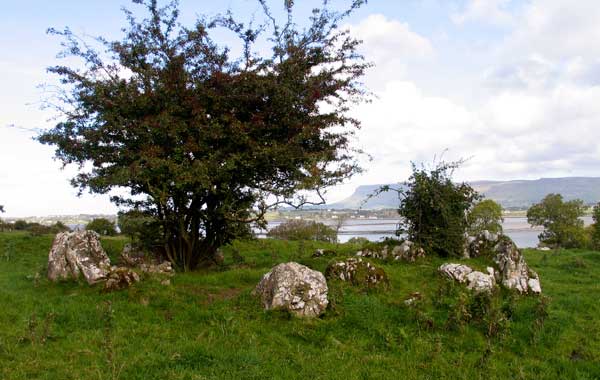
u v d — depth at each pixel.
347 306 11.94
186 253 17.59
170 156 15.44
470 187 17.27
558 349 10.62
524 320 12.01
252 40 16.34
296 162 16.17
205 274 16.41
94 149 15.98
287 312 11.60
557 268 20.88
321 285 12.10
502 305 12.48
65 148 16.05
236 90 15.41
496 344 10.78
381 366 9.48
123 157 15.66
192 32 15.81
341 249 20.98
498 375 9.24
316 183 15.39
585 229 82.50
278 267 12.67
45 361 8.95
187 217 17.31
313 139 16.88
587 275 18.89
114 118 15.53
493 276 14.62
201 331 10.84
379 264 15.82
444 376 9.09
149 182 15.59
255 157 14.94
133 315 11.69
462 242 16.69
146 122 14.79
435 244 16.59
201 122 15.25
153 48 16.05
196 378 8.35
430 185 16.69
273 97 15.33
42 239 25.81
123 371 8.61
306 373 8.91
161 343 10.02
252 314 11.73
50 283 14.41
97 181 14.91
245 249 25.61
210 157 14.70
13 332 10.30
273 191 15.98
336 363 9.44
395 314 11.82
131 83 15.88
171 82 15.42
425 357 9.91
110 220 45.41
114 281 13.39
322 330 10.97
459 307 11.46
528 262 22.53
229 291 14.17
